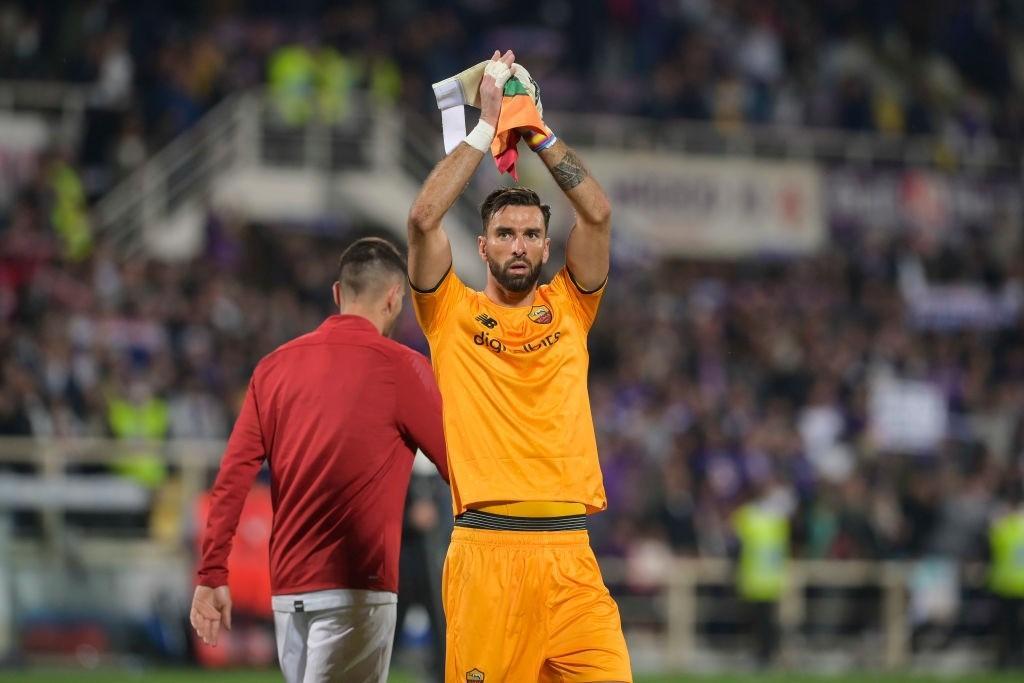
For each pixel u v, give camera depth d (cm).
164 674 4988
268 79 8538
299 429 2177
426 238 2131
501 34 9688
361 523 2164
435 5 9606
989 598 6744
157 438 5959
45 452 5700
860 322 8569
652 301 8256
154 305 6581
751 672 5975
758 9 10400
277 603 2198
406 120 8631
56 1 8288
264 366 2225
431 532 3403
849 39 10919
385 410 2183
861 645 6675
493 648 2095
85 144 7956
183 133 8138
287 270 7600
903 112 10400
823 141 9850
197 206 8006
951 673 6066
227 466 2186
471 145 2141
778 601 6278
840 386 7919
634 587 6381
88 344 6266
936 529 6912
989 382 8625
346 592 2159
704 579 6400
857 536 6525
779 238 9438
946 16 11238
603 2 9919
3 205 7850
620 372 7481
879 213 9625
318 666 2175
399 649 4672
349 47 8962
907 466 7500
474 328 2161
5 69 8050
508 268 2162
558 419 2133
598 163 9212
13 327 6306
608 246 2202
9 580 5538
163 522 5841
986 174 10062
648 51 9912
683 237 9300
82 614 5600
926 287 9088
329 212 8262
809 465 7150
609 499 6488
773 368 7938
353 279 2266
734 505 6706
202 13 8838
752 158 9462
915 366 8231
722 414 7262
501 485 2106
